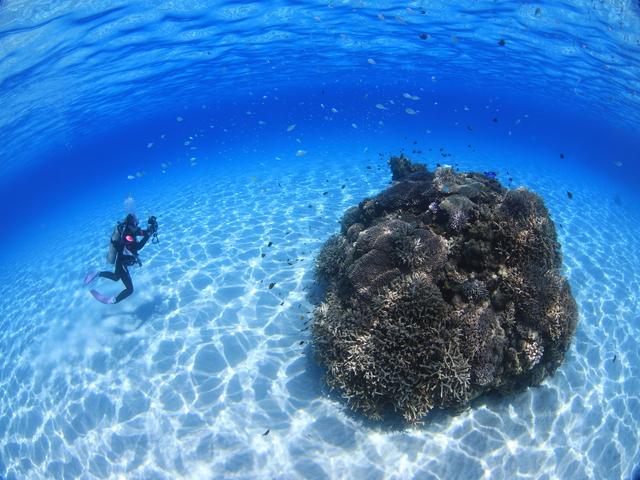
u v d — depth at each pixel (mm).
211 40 20891
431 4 17641
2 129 22203
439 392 5383
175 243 12359
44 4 11953
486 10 17234
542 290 5816
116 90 25406
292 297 8812
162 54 20969
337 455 5473
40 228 25781
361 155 28047
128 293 8648
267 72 34656
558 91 33156
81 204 30812
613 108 31625
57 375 7660
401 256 6035
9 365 8461
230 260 10742
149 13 15461
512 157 34812
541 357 6051
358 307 6023
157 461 5652
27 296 11789
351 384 5762
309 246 11148
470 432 5727
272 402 6305
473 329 5504
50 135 30438
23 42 13812
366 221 8258
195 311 8688
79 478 5676
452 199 6730
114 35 16391
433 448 5512
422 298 5523
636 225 16125
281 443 5676
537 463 5418
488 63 28297
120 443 5996
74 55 16797
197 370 7078
